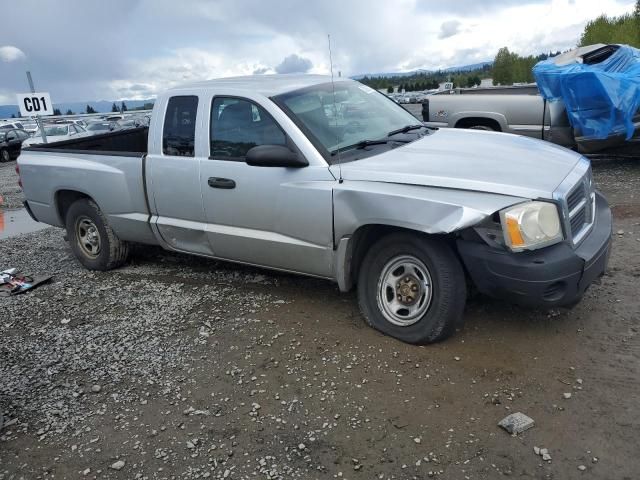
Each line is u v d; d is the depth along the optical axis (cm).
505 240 341
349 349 392
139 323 465
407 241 382
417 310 386
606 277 478
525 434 296
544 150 438
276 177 431
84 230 620
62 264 667
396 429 308
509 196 346
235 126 463
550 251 345
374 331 412
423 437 300
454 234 361
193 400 350
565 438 291
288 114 436
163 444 311
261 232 455
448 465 279
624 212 671
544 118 951
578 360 358
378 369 365
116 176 546
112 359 409
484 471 273
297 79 504
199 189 482
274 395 347
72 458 306
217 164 467
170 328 450
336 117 461
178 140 500
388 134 474
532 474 269
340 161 413
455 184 359
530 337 389
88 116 4772
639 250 537
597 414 307
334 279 428
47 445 319
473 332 400
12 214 1089
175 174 497
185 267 600
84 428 331
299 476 279
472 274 360
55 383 383
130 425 331
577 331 393
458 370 357
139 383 374
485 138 472
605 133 912
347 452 294
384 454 290
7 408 358
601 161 1024
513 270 343
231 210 465
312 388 351
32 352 431
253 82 493
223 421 327
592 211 401
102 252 602
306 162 418
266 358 391
